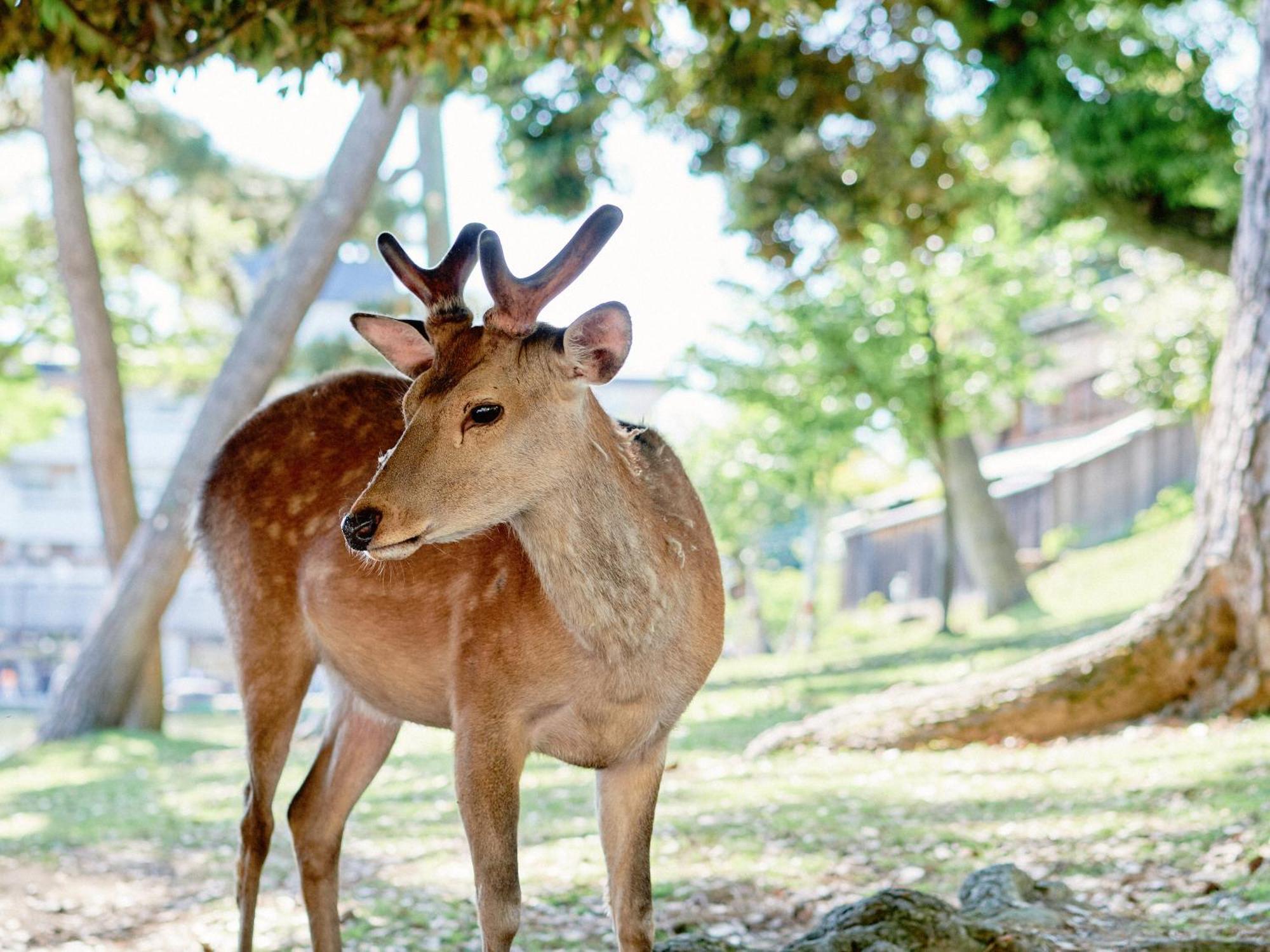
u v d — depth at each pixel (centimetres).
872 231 2025
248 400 1551
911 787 768
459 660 392
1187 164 1445
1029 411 3303
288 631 453
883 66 1389
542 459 363
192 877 704
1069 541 2719
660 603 377
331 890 461
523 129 1514
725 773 893
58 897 657
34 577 4031
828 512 3159
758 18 659
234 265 2345
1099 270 2845
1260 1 906
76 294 1611
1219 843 557
